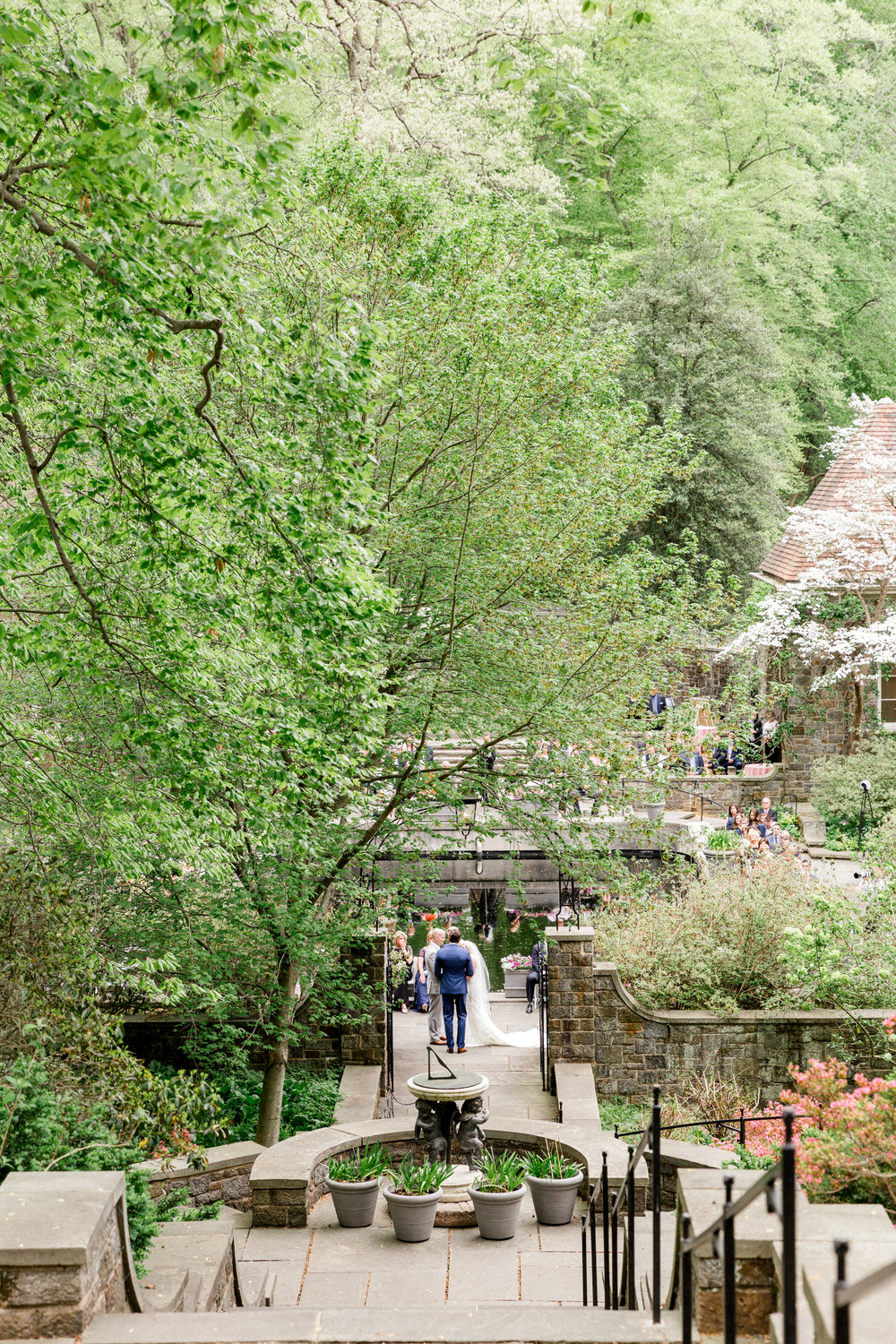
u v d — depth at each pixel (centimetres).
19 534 871
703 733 1609
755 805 2869
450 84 2983
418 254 1530
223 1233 830
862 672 2881
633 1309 608
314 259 1088
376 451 1466
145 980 1060
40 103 761
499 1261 1012
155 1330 494
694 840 2153
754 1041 1581
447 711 1454
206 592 946
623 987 1595
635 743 1511
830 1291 402
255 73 752
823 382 4444
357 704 1058
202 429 902
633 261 4025
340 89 2762
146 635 986
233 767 1022
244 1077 1560
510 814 1501
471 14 2897
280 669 1077
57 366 890
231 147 816
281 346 869
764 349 3497
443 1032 1873
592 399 1612
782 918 1638
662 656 1537
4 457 933
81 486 972
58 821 1041
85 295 864
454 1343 485
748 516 3459
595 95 3888
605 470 1545
